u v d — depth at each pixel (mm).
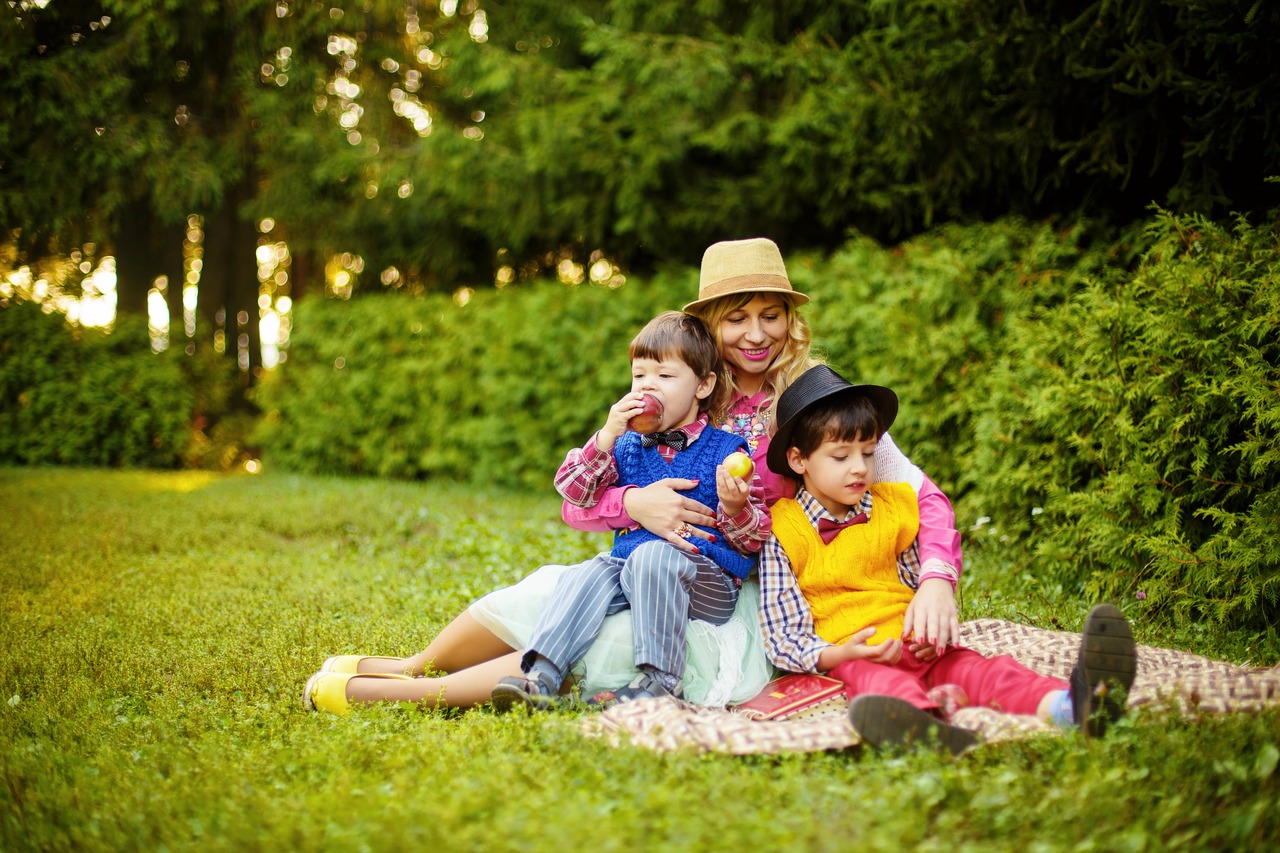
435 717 3111
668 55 10469
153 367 12414
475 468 10914
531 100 11367
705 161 11453
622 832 2041
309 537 7289
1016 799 2225
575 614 3102
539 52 12508
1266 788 2295
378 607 4703
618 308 10094
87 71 11719
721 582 3236
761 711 3041
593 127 10875
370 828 2084
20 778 2635
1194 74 5824
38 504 8164
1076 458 5227
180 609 4707
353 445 11859
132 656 3896
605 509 3367
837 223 10109
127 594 5062
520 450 10672
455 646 3391
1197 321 4512
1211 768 2352
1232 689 2854
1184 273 4586
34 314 12156
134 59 11922
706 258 3803
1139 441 4746
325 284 14625
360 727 2941
